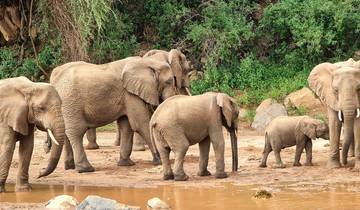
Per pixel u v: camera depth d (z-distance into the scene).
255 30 33.06
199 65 32.62
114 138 26.56
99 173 18.41
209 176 17.19
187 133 16.50
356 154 17.38
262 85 31.03
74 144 18.64
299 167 18.36
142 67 19.08
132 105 18.98
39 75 33.19
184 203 13.87
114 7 34.03
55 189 16.05
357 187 15.09
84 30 31.36
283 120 18.67
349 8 31.20
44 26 32.50
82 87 18.59
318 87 18.12
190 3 34.47
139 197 14.70
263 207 13.23
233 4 33.16
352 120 17.23
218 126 16.56
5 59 33.81
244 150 22.14
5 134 15.45
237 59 32.66
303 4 32.09
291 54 31.98
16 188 15.88
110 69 19.05
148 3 34.38
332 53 31.95
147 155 21.31
